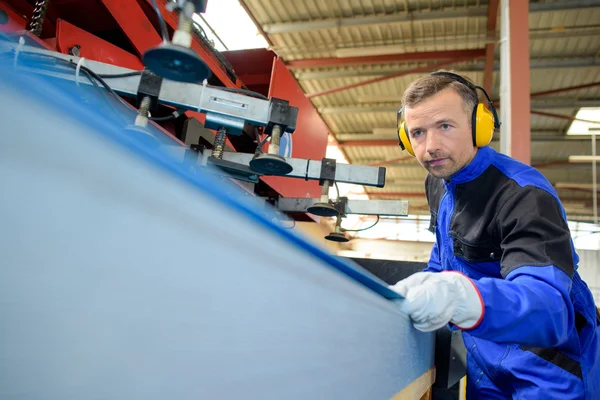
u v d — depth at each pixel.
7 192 0.12
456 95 0.89
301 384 0.29
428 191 1.29
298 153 2.28
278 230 0.30
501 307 0.62
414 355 0.71
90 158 0.14
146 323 0.17
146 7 1.61
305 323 0.30
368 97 7.44
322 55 6.69
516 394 1.06
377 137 8.49
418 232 11.08
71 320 0.14
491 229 0.91
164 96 1.13
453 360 1.04
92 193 0.14
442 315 0.62
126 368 0.16
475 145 0.94
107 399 0.15
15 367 0.12
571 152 8.45
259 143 1.31
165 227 0.18
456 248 1.03
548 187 0.85
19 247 0.12
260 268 0.25
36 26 1.25
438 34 6.11
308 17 6.00
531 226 0.76
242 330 0.23
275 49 6.55
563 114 7.47
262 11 5.92
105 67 1.13
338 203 1.85
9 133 0.12
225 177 1.37
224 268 0.21
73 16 1.53
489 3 5.45
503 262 0.78
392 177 9.85
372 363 0.46
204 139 1.78
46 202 0.13
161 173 0.18
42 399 0.13
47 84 0.16
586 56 6.29
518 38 3.13
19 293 0.12
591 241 10.08
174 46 0.62
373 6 5.77
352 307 0.40
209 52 1.73
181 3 0.64
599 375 0.96
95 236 0.14
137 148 0.18
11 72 0.14
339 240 1.83
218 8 5.88
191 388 0.19
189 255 0.19
